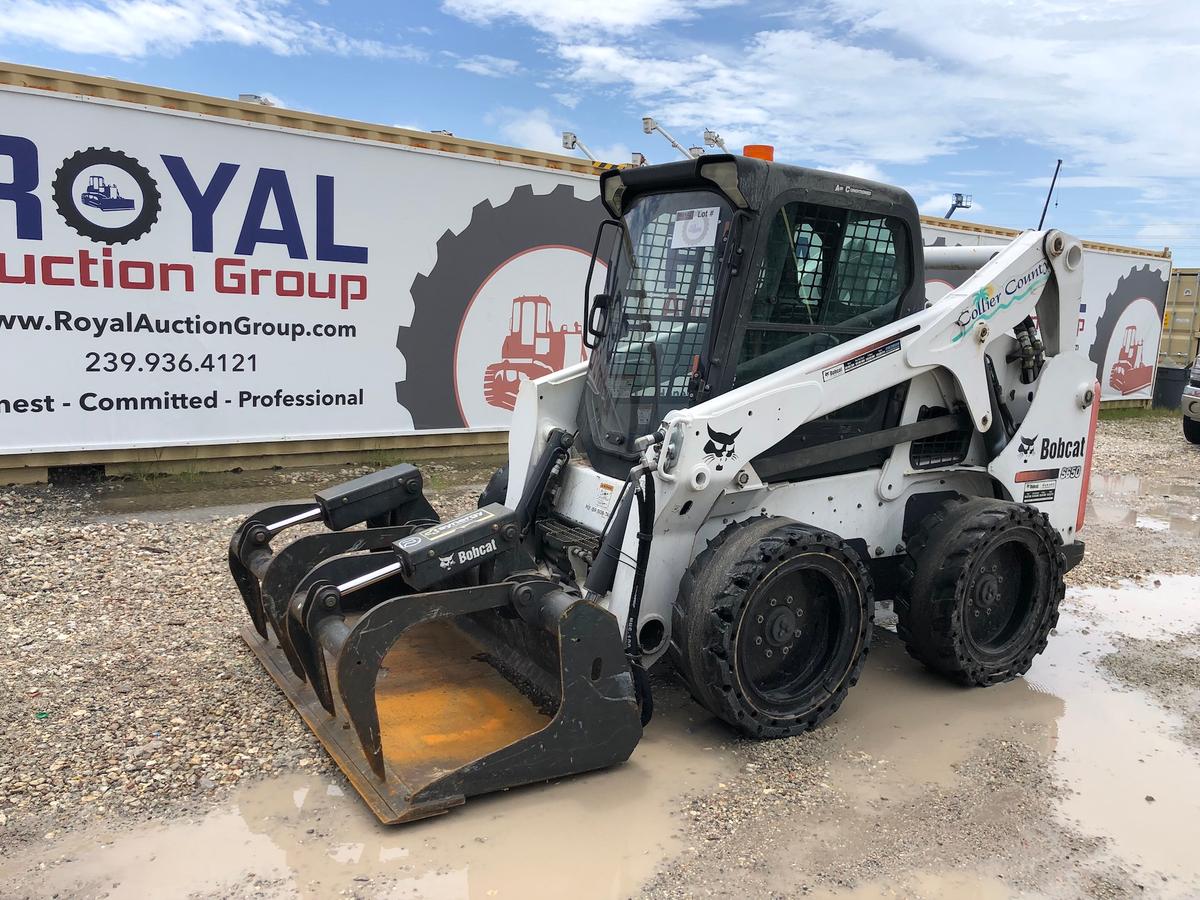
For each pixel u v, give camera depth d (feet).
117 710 11.69
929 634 13.00
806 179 11.84
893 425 13.37
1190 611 17.62
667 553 11.59
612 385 13.35
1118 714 12.96
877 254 12.87
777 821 9.87
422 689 11.80
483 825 9.58
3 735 10.94
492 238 28.27
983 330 13.53
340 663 9.16
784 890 8.72
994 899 8.71
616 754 10.58
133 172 22.36
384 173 25.96
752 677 11.49
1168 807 10.49
